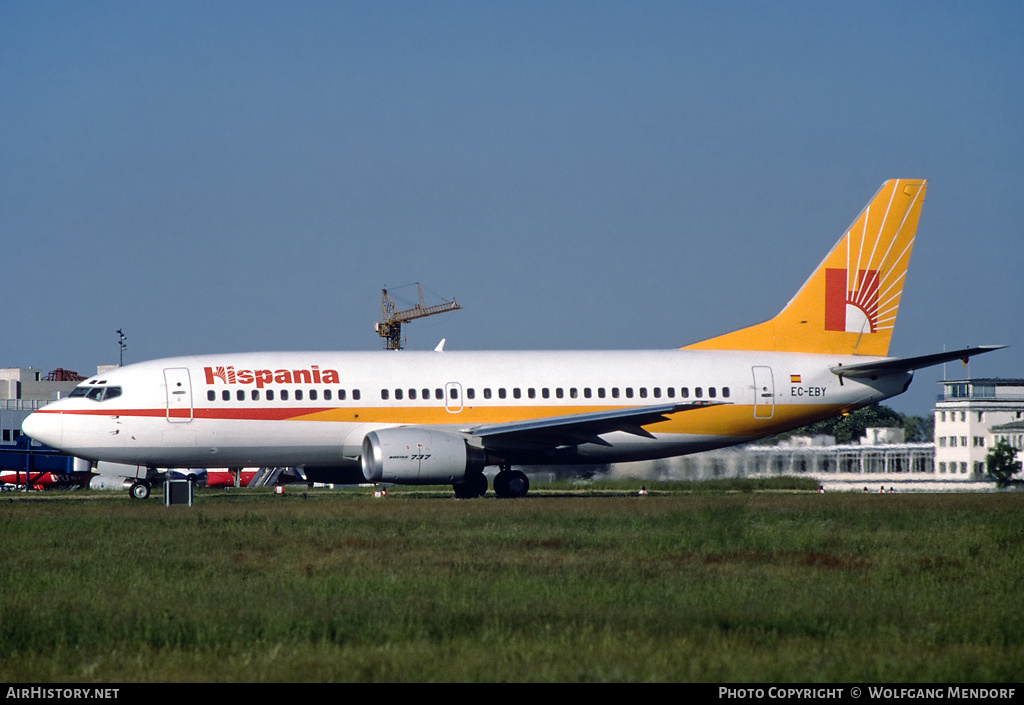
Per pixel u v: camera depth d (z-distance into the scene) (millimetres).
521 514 107375
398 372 144250
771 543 83688
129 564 73688
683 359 152375
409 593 60688
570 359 150000
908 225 158250
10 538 89688
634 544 83438
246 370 140875
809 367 154500
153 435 137625
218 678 43125
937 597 59469
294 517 105812
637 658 45344
